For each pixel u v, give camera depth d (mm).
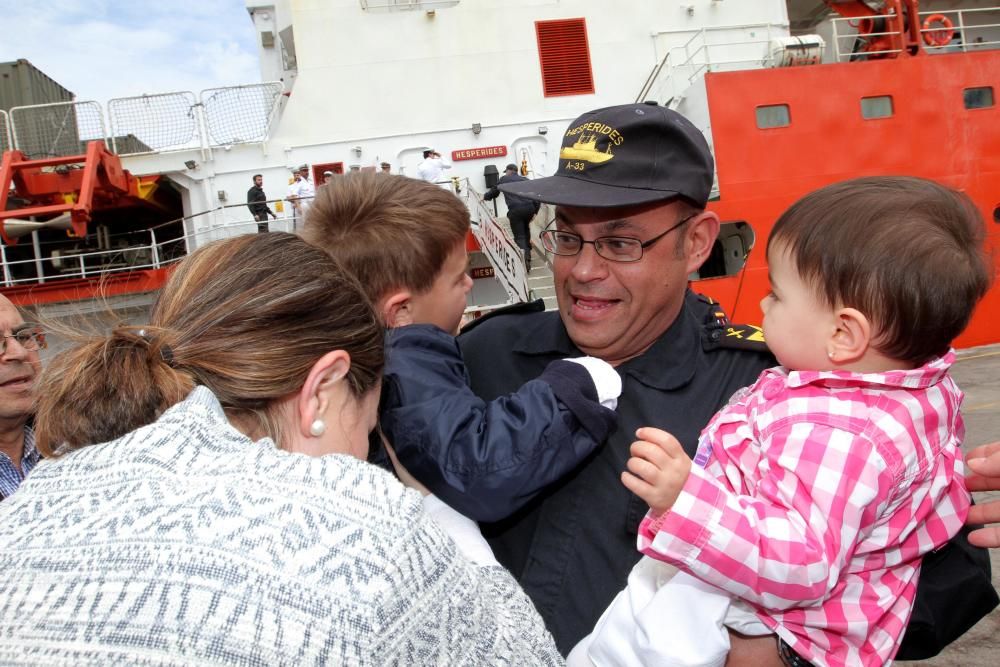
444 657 867
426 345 1591
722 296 9578
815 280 1312
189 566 784
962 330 1309
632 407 1745
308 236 1741
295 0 10562
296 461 915
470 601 921
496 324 2150
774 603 1212
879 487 1215
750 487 1344
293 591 791
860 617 1312
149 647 743
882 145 9766
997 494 4715
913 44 10375
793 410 1314
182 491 846
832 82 9695
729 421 1464
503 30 10828
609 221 1679
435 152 10227
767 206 9508
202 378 988
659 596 1354
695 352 1821
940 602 1503
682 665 1276
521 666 973
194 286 1036
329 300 1066
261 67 13773
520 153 10758
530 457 1361
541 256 10109
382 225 1632
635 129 1688
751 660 1395
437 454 1403
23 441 2738
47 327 1083
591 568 1662
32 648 750
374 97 10625
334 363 1057
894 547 1352
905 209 1286
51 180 9656
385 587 831
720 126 9484
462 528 1452
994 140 10008
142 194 10477
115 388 959
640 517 1624
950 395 1373
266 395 990
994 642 3396
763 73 9555
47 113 10523
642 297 1722
